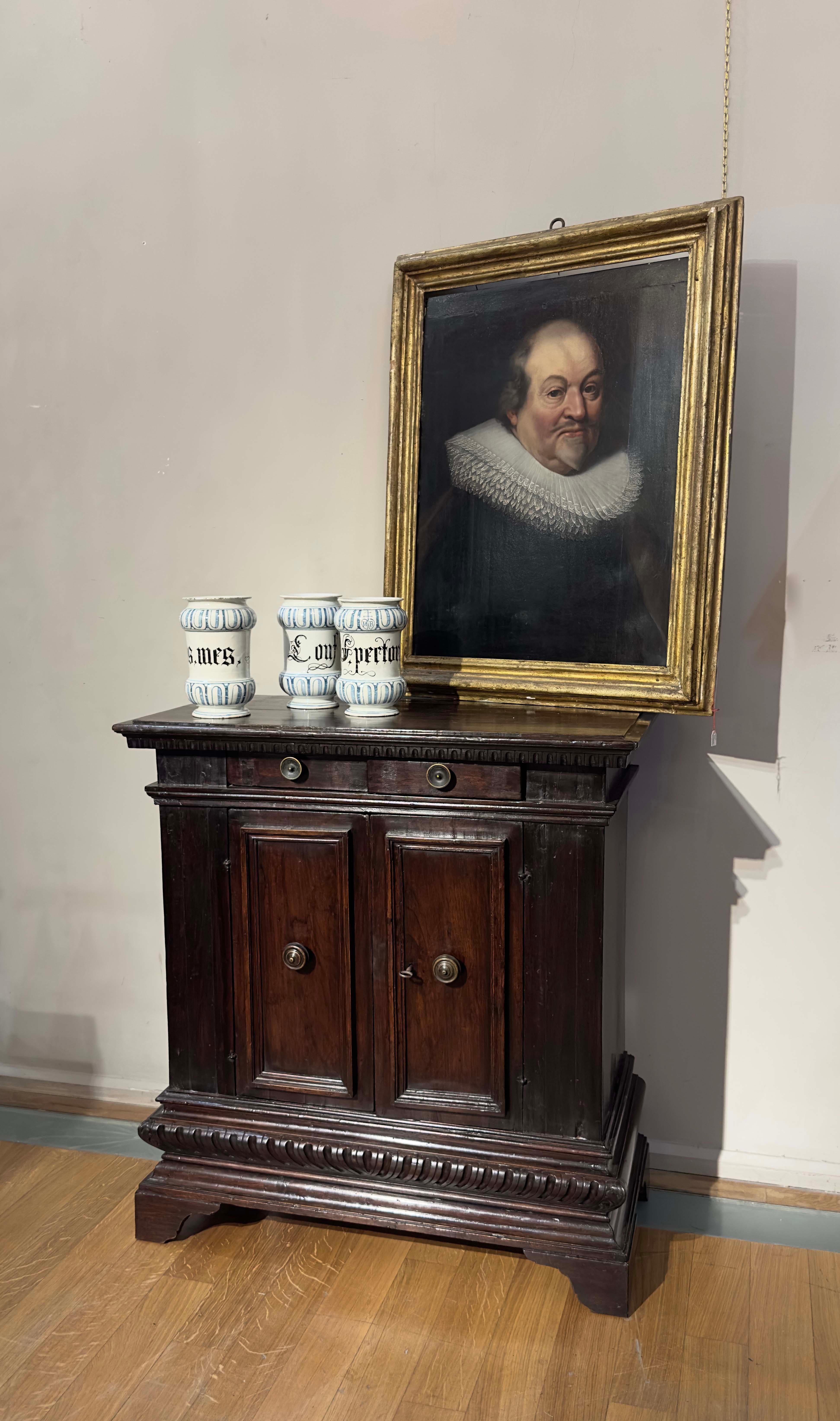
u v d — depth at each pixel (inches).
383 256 85.9
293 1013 74.2
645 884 85.0
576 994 67.7
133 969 99.9
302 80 86.2
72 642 98.1
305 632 77.7
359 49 84.6
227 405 91.3
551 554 78.1
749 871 82.7
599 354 75.8
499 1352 65.5
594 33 79.1
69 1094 101.0
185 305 91.4
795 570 79.2
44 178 93.7
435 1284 72.5
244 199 88.7
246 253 89.2
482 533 80.5
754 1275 73.0
